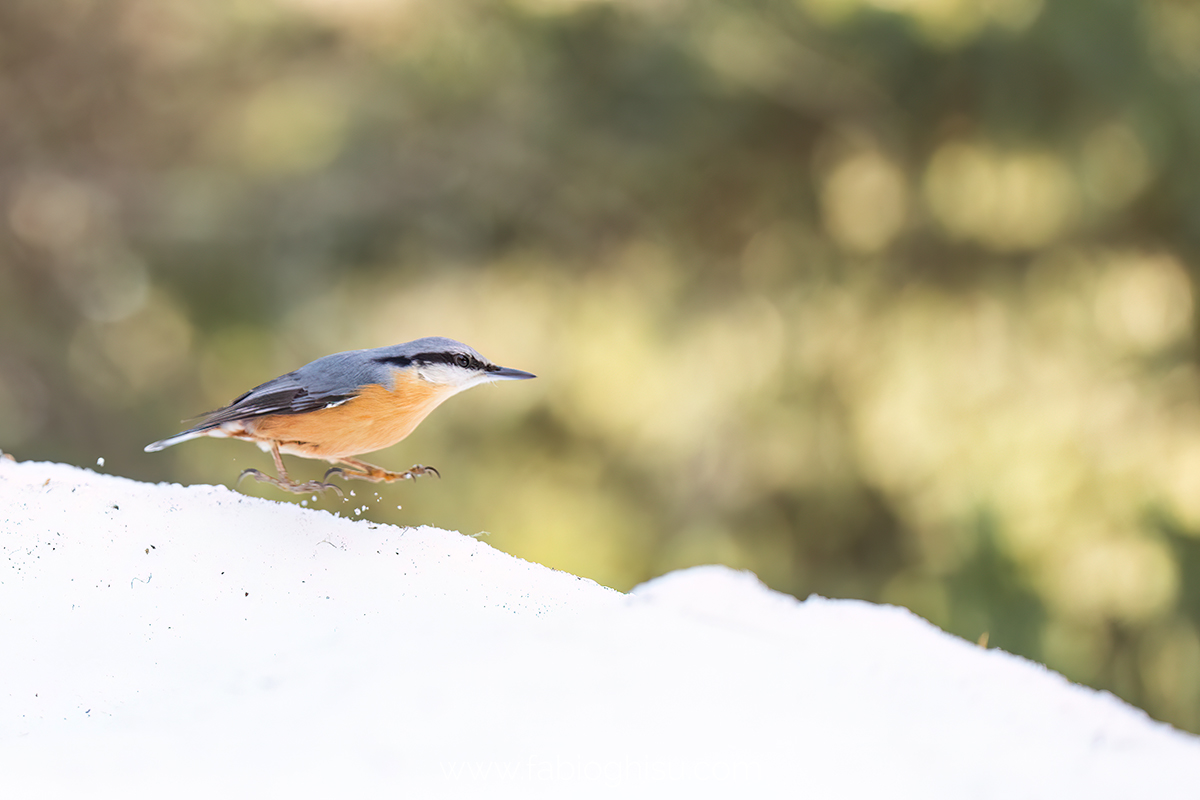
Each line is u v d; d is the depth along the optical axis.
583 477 16.17
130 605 4.54
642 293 15.53
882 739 3.82
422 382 5.88
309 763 3.32
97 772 3.27
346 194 16.23
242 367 17.20
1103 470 13.32
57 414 18.34
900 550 14.47
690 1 13.92
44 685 4.00
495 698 3.76
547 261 15.72
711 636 4.39
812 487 14.77
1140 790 3.89
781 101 14.13
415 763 3.35
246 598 4.66
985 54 13.05
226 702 3.81
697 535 15.12
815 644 4.70
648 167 14.53
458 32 14.98
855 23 13.35
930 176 13.72
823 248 14.59
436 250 15.92
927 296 14.14
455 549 5.30
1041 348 13.65
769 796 3.34
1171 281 13.50
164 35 18.05
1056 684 4.92
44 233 18.75
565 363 15.91
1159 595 13.13
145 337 18.70
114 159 18.33
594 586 5.21
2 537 4.91
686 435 15.34
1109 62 12.71
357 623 4.52
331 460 6.02
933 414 13.90
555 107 14.74
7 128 18.42
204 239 16.92
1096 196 13.20
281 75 17.14
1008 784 3.76
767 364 14.80
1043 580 13.32
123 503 5.30
